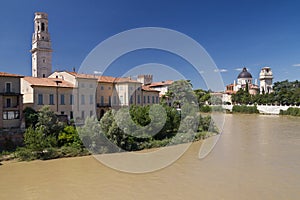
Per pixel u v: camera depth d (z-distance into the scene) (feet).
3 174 69.31
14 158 84.64
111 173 69.56
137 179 64.49
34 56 239.50
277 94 330.13
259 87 485.56
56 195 54.95
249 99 366.63
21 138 96.78
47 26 240.12
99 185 60.44
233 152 94.22
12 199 53.21
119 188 58.34
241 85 465.88
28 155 84.53
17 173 70.13
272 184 59.62
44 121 97.30
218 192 55.26
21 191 57.36
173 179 63.98
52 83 143.54
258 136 134.00
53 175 68.33
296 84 370.32
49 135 93.45
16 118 109.70
